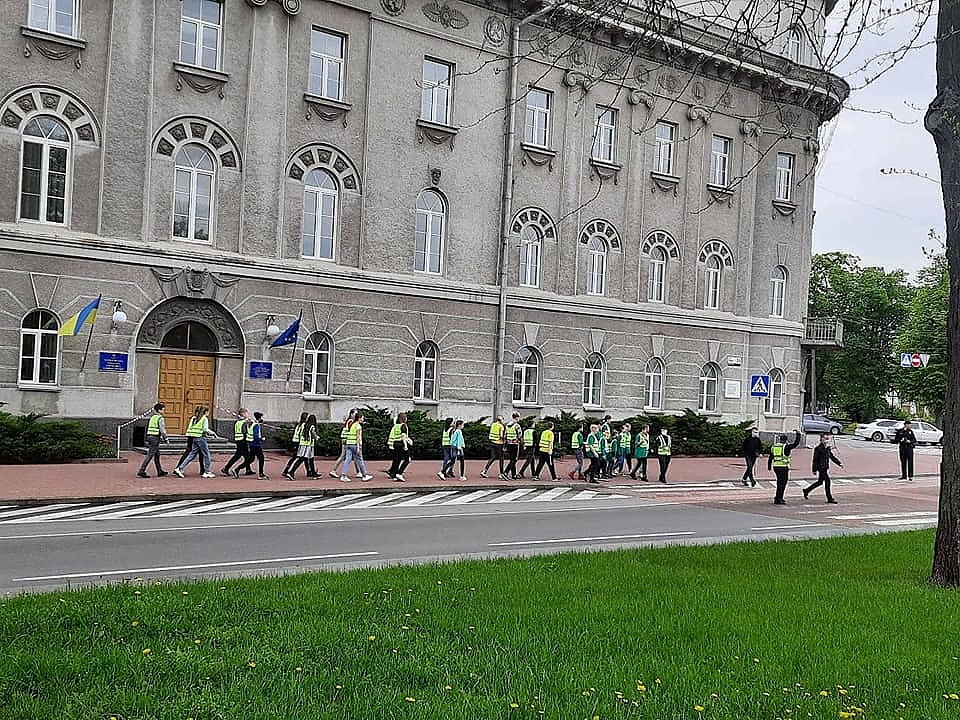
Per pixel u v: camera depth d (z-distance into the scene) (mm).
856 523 21125
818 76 13305
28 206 26500
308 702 6355
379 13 31969
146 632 7910
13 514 17844
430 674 7027
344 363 31547
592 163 37156
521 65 35156
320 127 31016
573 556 12977
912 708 6715
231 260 29281
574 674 7141
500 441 28281
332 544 14984
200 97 28922
